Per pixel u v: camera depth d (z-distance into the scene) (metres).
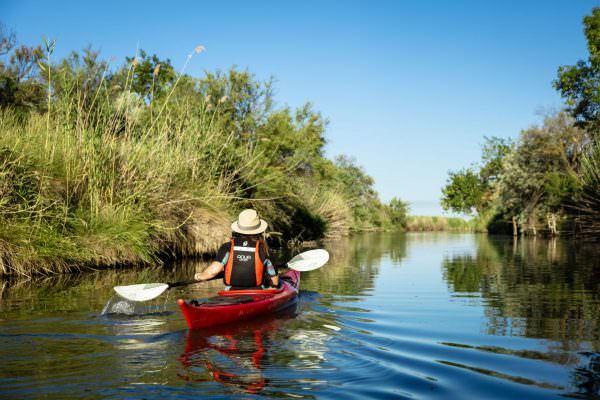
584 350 3.91
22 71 15.51
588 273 9.66
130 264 10.21
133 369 3.44
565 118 30.47
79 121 10.16
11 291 6.79
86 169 10.09
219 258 5.71
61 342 4.14
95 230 9.69
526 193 32.31
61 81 10.93
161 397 2.93
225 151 14.34
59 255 8.95
